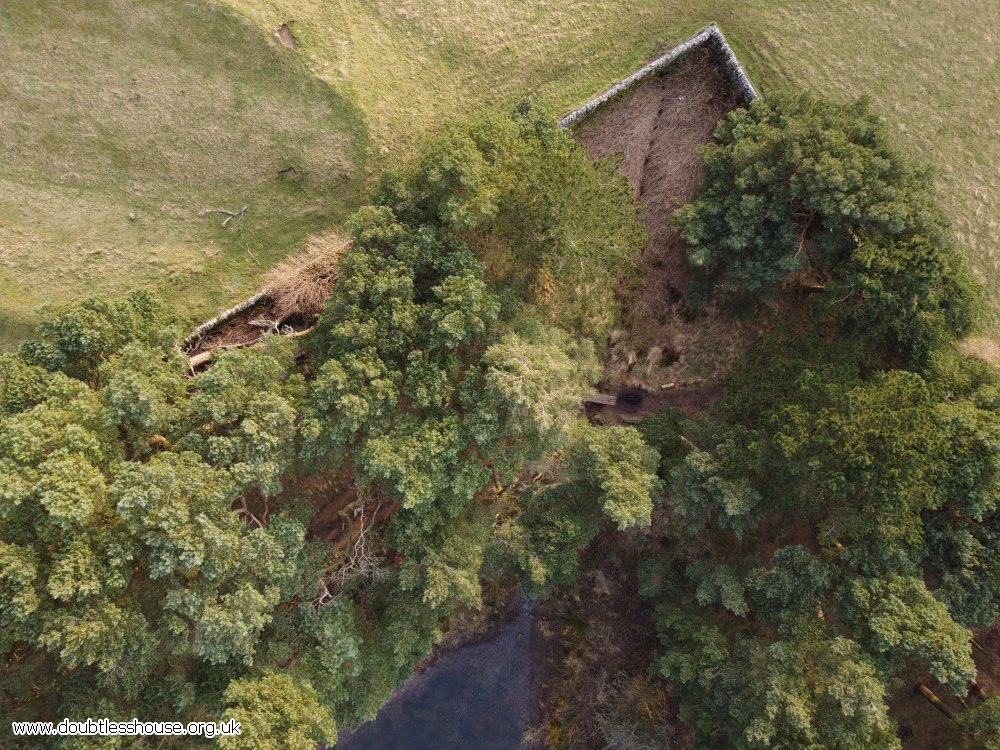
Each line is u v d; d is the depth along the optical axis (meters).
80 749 17.95
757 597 25.27
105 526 18.34
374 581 24.16
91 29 24.73
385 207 22.30
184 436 20.02
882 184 23.12
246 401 20.48
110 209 25.38
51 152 24.94
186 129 25.56
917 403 22.36
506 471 23.84
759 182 24.61
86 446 17.89
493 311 22.22
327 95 26.16
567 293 25.62
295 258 26.08
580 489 26.06
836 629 23.75
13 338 24.41
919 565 24.64
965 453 22.30
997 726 23.53
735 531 25.06
